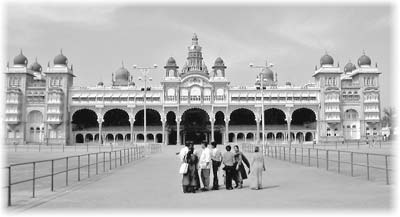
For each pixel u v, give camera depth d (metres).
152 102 110.75
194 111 118.19
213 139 110.62
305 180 24.47
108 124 121.81
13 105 109.69
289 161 41.50
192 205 16.03
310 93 112.19
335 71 113.44
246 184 23.53
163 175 28.45
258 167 20.97
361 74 115.69
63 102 110.25
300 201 16.78
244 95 111.81
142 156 53.50
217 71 117.19
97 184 23.27
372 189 20.08
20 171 33.25
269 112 121.06
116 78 133.38
